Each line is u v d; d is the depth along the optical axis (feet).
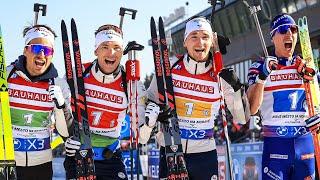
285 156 16.33
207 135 15.67
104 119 15.71
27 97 14.92
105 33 15.51
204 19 15.80
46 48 14.76
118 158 15.93
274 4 58.95
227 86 16.01
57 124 15.12
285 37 16.67
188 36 15.62
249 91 16.44
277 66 16.52
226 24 70.18
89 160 14.99
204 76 15.78
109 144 15.79
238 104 15.66
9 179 14.32
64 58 15.78
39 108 14.99
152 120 15.01
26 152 14.88
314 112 16.43
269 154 16.63
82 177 14.90
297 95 16.56
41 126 15.10
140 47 16.31
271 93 16.67
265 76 15.89
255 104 16.16
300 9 57.06
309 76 16.42
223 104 15.56
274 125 16.58
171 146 15.16
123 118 16.11
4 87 14.71
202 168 15.48
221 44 16.15
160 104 15.38
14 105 14.88
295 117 16.49
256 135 36.40
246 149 28.76
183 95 15.67
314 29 55.77
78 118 15.21
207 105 15.69
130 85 15.75
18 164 14.87
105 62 15.42
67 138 15.24
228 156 15.81
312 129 16.06
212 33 15.89
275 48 17.16
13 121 14.90
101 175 15.49
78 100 15.37
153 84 16.24
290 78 16.63
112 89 15.78
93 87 15.71
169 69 15.66
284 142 16.42
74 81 15.78
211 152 15.70
